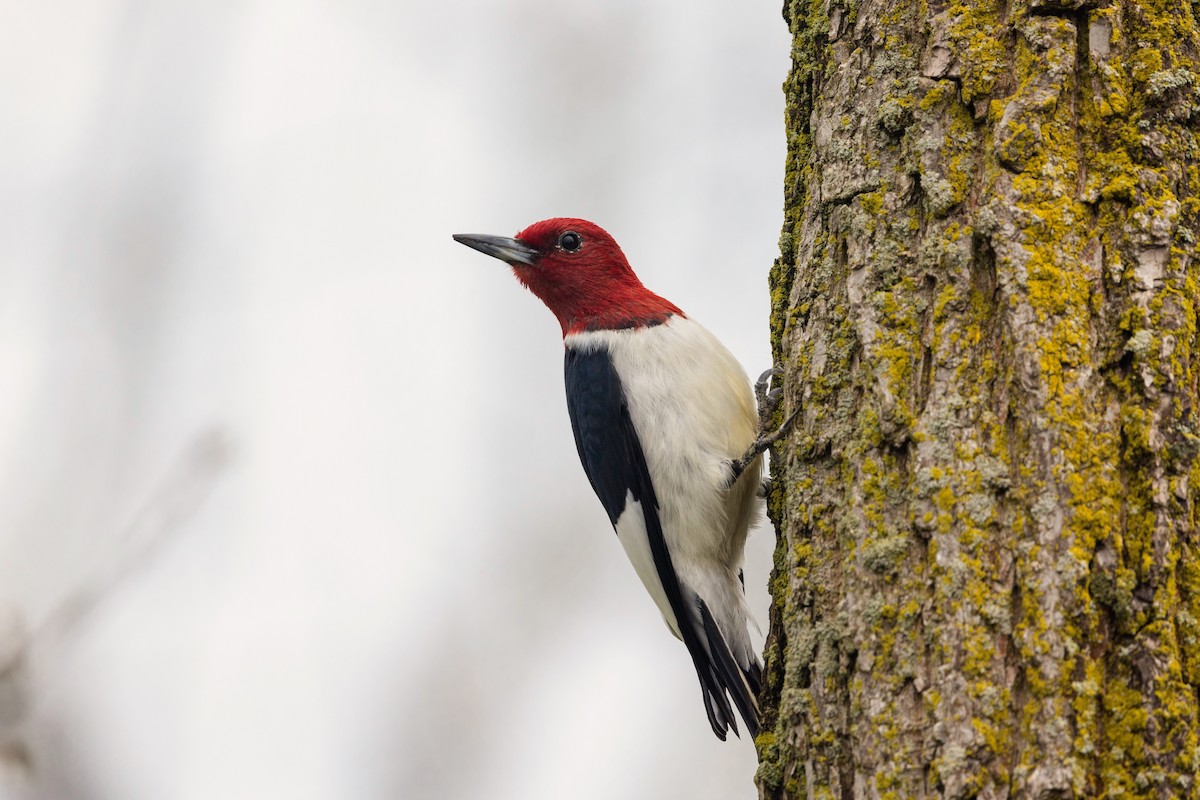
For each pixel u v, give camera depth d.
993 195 6.62
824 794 6.51
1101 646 5.78
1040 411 6.13
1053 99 6.63
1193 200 6.46
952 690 5.96
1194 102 6.57
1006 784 5.71
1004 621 5.95
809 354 7.54
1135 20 6.70
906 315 6.89
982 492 6.20
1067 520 5.93
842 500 7.06
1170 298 6.22
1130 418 6.05
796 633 7.08
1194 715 5.65
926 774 5.98
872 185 7.28
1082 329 6.26
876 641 6.38
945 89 7.05
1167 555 5.82
